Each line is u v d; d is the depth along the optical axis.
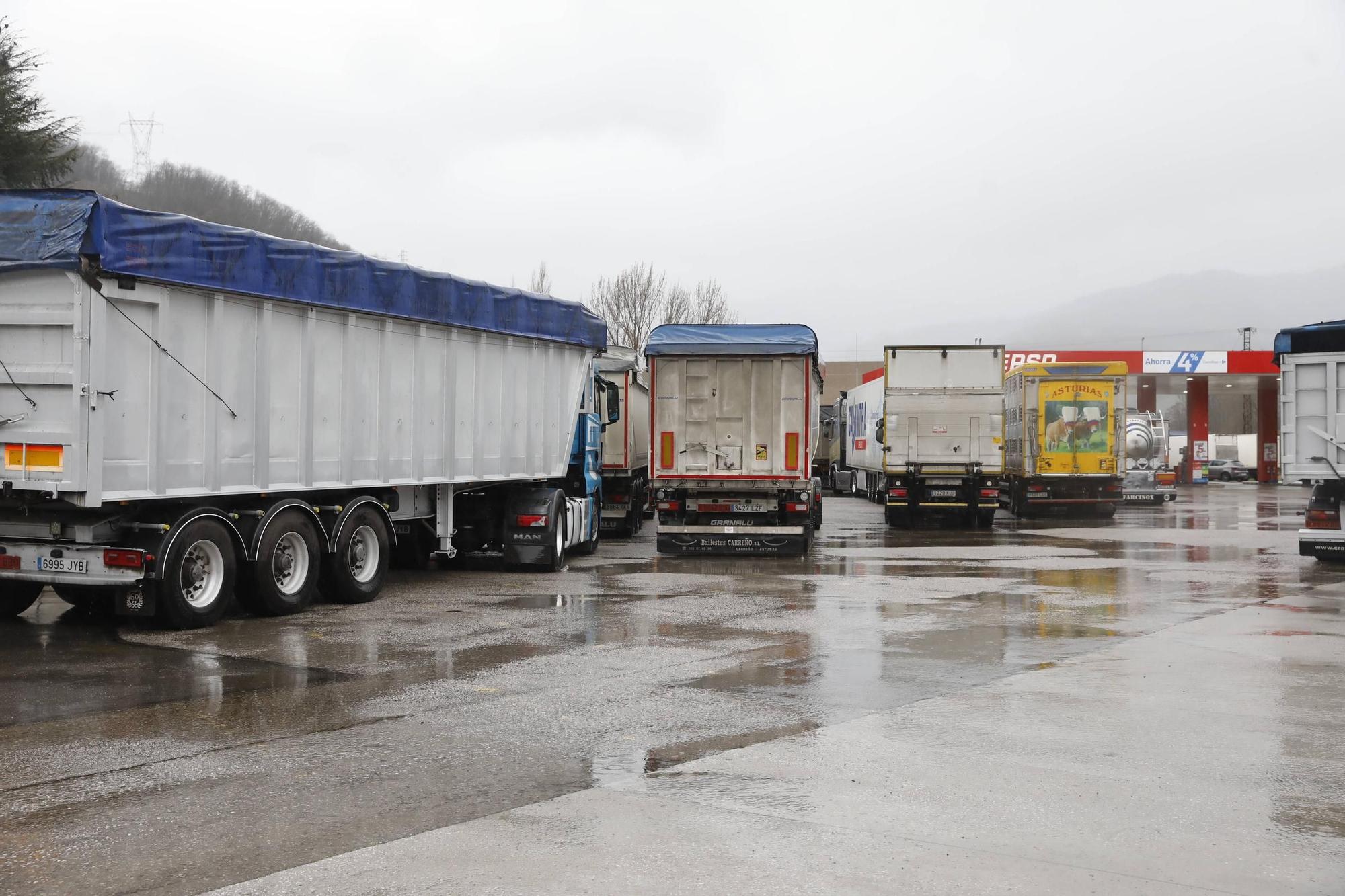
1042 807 5.55
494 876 4.62
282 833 5.11
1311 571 17.00
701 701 7.84
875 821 5.32
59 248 9.30
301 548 11.93
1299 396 17.42
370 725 7.10
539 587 14.55
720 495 18.86
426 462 13.96
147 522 10.48
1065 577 16.16
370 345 12.89
